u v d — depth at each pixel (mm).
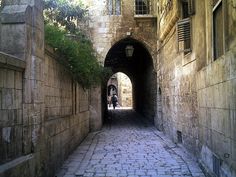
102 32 17203
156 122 17125
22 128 5383
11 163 4730
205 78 7320
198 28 8227
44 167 6422
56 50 8133
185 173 7586
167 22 12586
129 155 9805
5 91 4754
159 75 16266
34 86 5824
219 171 6004
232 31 5062
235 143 4910
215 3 6418
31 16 5836
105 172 7730
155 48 17203
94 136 14414
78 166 8336
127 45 17750
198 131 8383
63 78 9062
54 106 7793
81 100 12930
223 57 5574
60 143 8273
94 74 12992
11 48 5516
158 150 10594
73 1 14062
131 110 31422
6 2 5930
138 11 17469
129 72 29891
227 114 5395
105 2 17266
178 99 11320
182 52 10289
